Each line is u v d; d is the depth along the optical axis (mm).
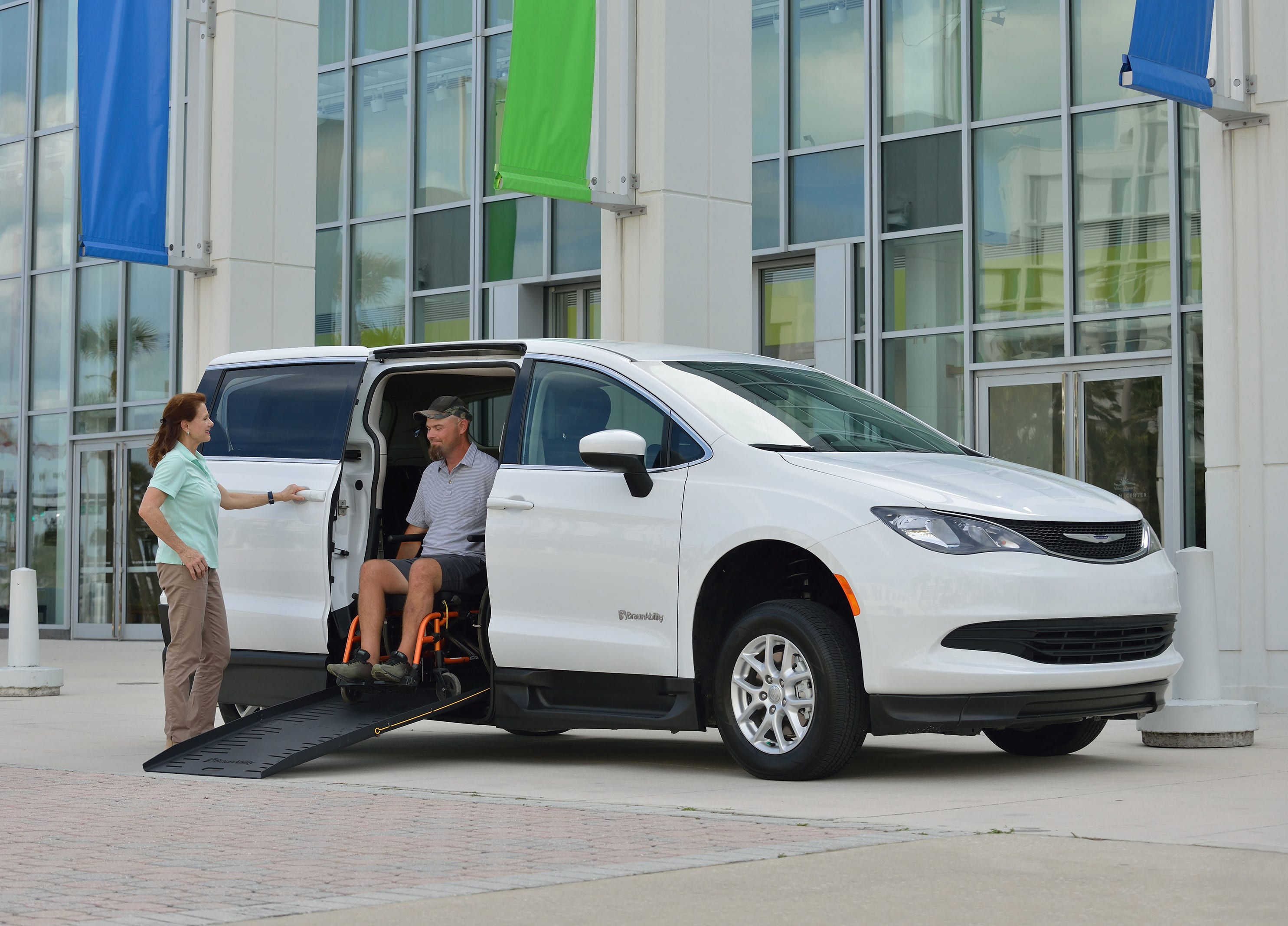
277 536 8398
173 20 13977
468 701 7750
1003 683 6531
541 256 18531
